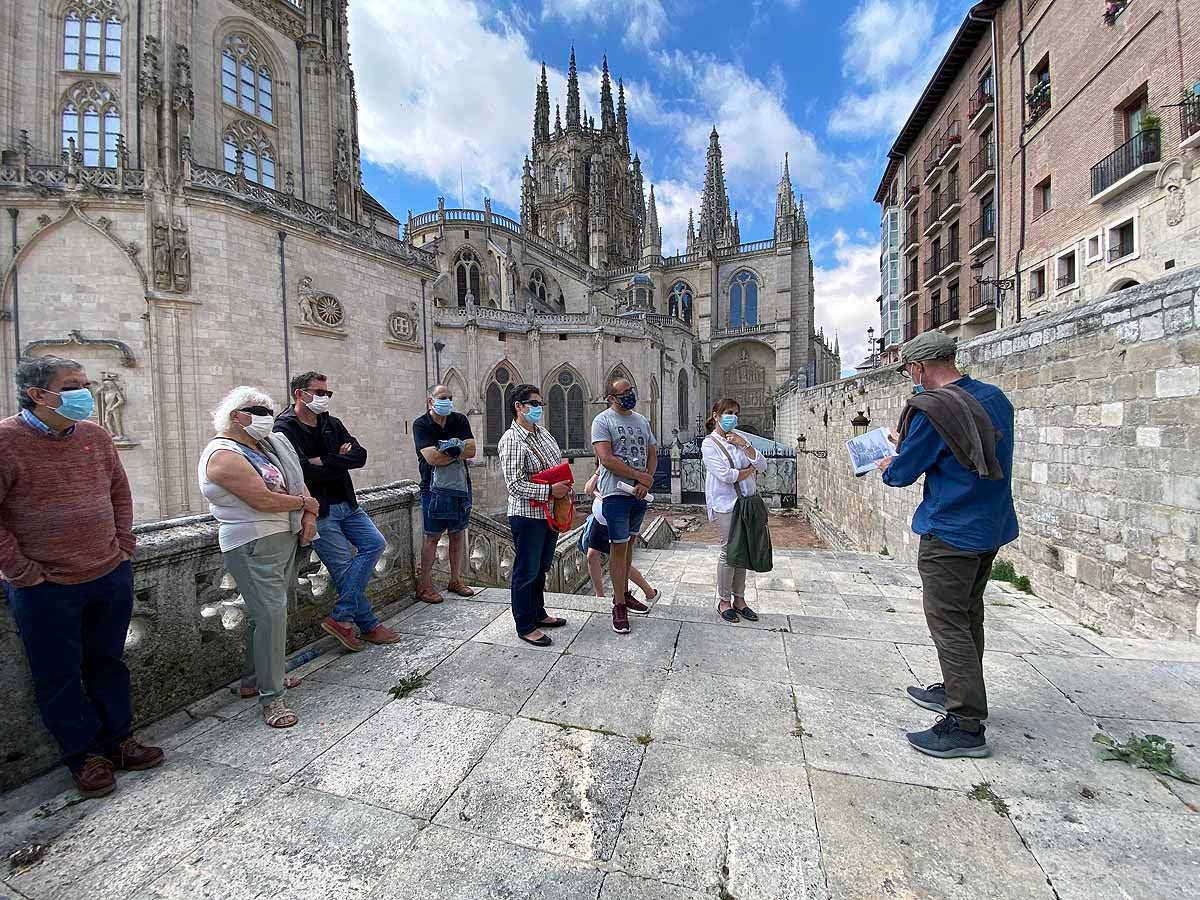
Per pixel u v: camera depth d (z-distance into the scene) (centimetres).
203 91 1922
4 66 1683
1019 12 1641
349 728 304
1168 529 446
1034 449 638
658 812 229
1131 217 1211
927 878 191
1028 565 653
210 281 1639
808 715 308
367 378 2147
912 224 2609
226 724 311
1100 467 523
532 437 439
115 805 240
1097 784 241
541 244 4709
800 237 5441
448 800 240
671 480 3362
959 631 271
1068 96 1429
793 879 192
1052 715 303
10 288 1514
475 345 3241
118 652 266
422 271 2427
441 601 536
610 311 4897
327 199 2361
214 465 291
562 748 279
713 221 6769
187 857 209
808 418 2509
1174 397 438
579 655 399
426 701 333
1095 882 188
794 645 413
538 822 225
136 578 305
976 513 269
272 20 2167
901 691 337
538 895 189
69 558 242
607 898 187
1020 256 1647
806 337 5378
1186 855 199
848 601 678
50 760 265
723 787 245
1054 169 1491
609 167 6519
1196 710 307
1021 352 666
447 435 540
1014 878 191
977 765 257
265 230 1775
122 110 1758
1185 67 1077
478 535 727
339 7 2406
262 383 1767
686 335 4897
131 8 1750
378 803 239
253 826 226
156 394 1565
